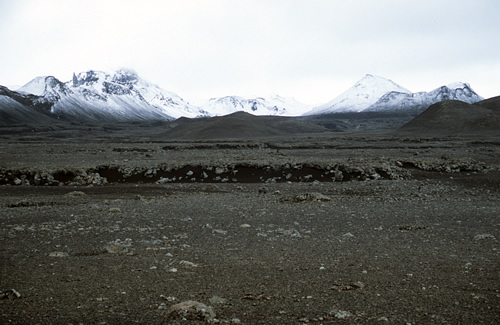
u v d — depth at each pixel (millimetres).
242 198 33688
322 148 105938
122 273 14547
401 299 12281
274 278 14172
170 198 33781
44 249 17859
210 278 14148
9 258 16359
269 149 102500
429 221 24312
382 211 27578
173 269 14859
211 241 19484
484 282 13633
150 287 13219
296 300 12258
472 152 79312
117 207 29219
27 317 10891
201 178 46469
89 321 10680
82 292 12734
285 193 37031
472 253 17234
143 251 17562
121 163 52344
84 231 21594
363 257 16734
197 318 10805
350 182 43344
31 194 37000
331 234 21031
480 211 27484
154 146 110438
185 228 22453
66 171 45344
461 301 12078
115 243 18609
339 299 12312
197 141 151000
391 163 51375
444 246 18469
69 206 29734
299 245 18703
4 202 31391
